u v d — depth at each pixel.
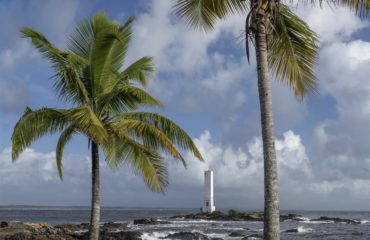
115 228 54.31
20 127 15.34
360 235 51.38
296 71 12.91
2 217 108.62
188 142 17.27
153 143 16.89
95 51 16.69
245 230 54.53
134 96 17.45
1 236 32.97
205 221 77.75
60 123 16.30
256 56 10.87
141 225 65.81
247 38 11.00
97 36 16.34
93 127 14.76
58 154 17.38
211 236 45.72
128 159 17.62
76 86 16.80
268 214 10.16
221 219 80.19
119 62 17.47
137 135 16.72
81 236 31.86
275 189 10.24
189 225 66.88
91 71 17.05
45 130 16.23
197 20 13.08
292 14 12.20
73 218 110.69
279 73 12.98
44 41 15.88
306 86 13.02
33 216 121.12
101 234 35.41
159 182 17.73
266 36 10.95
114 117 17.47
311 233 54.09
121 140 17.25
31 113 15.59
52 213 156.38
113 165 17.83
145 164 17.56
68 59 16.09
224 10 12.61
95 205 17.31
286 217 93.31
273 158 10.32
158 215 143.38
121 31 16.81
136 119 17.47
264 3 10.95
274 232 10.07
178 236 41.97
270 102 10.57
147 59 17.67
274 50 12.73
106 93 17.06
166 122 17.23
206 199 83.75
